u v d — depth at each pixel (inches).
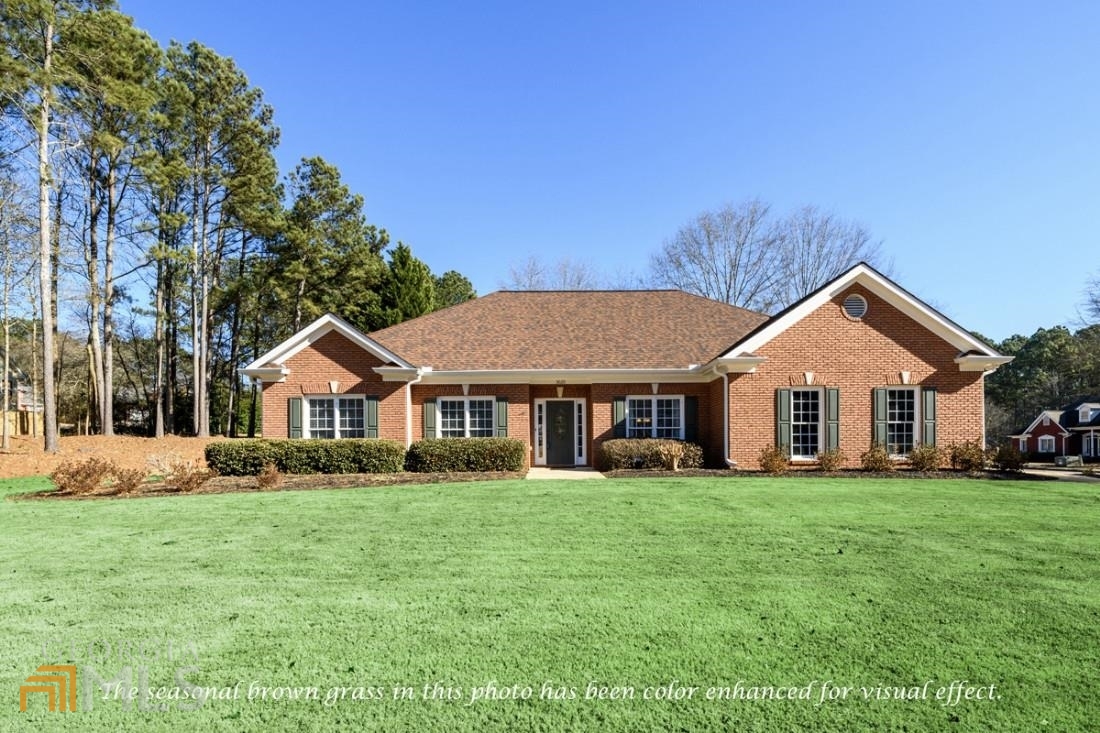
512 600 225.0
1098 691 157.2
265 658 177.6
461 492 496.1
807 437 677.3
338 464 647.1
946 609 214.1
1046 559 279.1
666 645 184.5
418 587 241.3
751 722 143.7
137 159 965.8
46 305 839.1
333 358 731.4
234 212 1300.4
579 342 815.7
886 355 674.2
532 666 171.2
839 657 176.6
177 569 271.0
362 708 150.0
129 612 216.1
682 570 262.5
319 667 171.6
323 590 238.8
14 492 548.1
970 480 569.3
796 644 185.2
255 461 636.7
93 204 1079.6
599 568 266.4
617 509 409.4
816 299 674.8
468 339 828.0
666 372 740.0
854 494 471.5
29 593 238.1
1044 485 529.7
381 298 1441.9
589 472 700.0
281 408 727.1
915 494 471.5
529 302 940.0
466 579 251.4
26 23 824.9
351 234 1486.2
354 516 393.4
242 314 1529.3
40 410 1331.2
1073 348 1600.6
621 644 185.5
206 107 1220.5
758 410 673.6
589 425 773.9
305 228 1432.1
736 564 271.6
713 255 1581.0
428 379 752.3
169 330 1434.5
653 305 926.4
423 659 175.9
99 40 888.9
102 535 343.9
